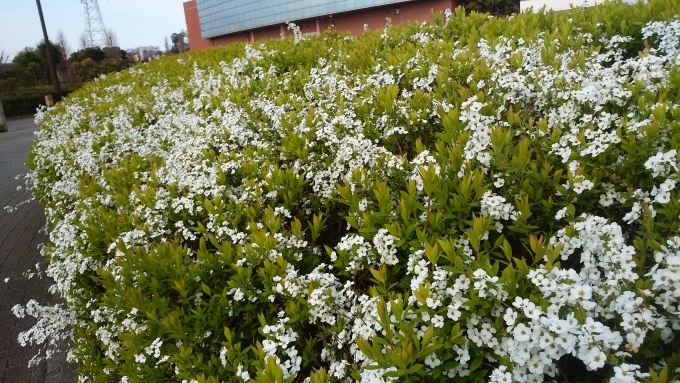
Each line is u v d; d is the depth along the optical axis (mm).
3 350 4223
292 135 2904
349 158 2496
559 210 1871
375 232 1939
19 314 3297
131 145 4453
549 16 4754
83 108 7258
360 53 4660
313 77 3930
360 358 1599
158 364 2188
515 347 1367
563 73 2613
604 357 1247
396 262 1816
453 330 1468
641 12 3625
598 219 1545
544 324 1294
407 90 3467
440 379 1467
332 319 1841
